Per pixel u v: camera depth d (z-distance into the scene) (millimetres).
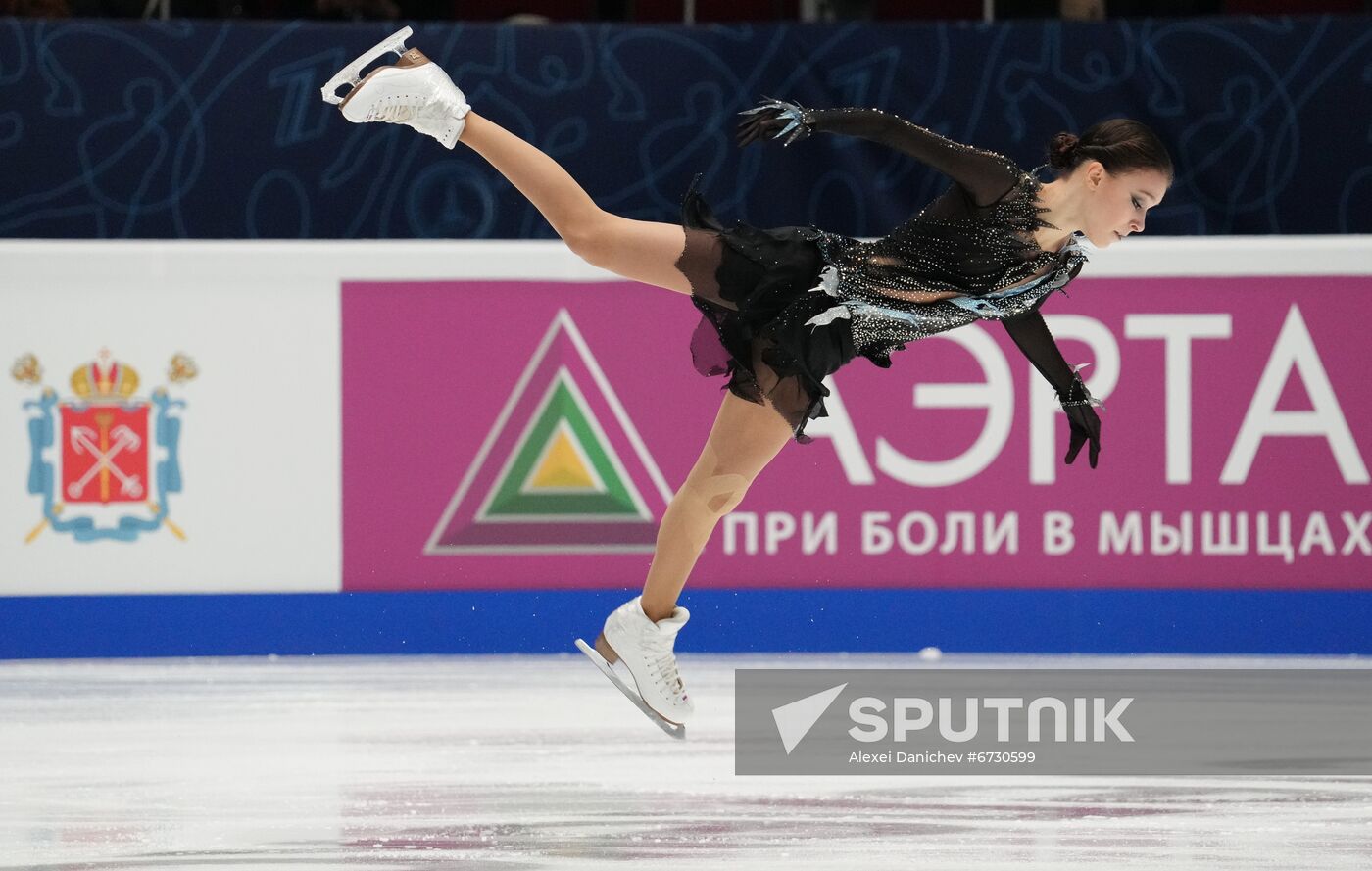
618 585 21078
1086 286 20859
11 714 16406
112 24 22266
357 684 18484
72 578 20625
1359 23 22359
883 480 21047
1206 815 11609
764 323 11953
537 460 21016
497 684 18453
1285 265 20766
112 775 13188
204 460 20719
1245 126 22562
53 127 22312
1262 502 20906
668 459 20984
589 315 20953
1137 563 20969
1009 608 21047
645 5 24938
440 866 10078
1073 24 22547
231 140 22484
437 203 22766
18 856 10398
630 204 22859
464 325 20906
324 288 20766
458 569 21031
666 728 12500
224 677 19031
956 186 11648
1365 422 20797
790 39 22656
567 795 12344
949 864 10133
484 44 22641
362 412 20859
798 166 22734
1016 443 20938
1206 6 24391
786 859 10250
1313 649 20875
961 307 12023
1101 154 11422
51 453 20562
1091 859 10266
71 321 20516
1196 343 20828
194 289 20625
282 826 11258
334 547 20891
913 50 22656
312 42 22438
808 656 20688
